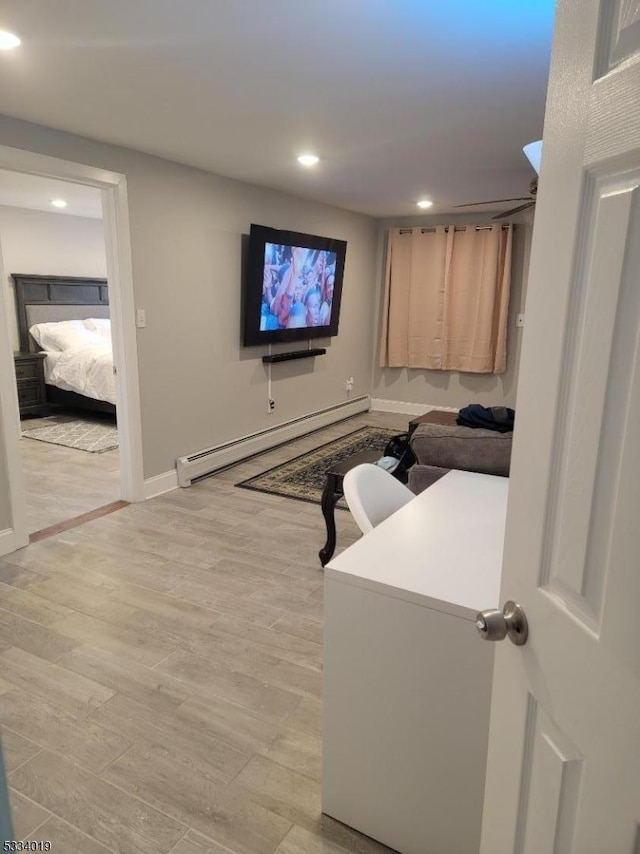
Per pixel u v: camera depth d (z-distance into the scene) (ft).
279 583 9.50
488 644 4.34
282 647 7.82
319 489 14.01
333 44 6.77
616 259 2.23
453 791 4.71
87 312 23.66
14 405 10.26
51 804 5.42
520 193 16.15
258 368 16.78
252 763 5.94
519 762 3.07
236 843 5.10
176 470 14.01
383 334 22.43
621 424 2.22
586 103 2.37
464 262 20.52
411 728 4.79
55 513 12.32
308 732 6.36
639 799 2.15
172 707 6.69
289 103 8.83
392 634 4.73
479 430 8.27
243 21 6.23
